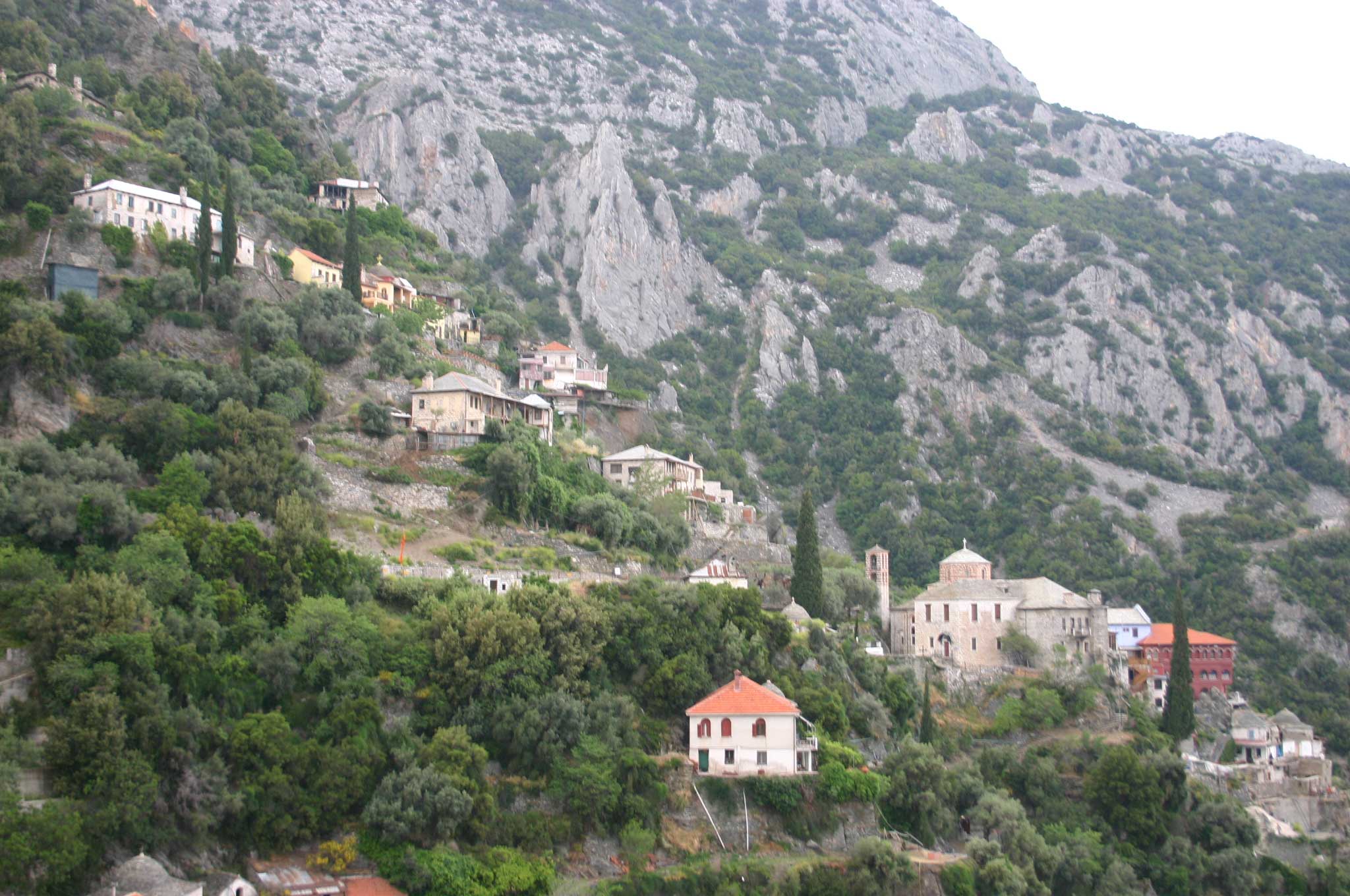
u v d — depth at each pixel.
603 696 153.75
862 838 157.38
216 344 195.00
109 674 122.81
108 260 195.38
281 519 153.75
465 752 138.38
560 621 157.12
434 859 130.25
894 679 199.25
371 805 131.38
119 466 157.88
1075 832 184.88
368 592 154.88
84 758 117.62
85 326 176.00
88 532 143.50
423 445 199.00
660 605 169.62
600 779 144.62
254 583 147.25
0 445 152.00
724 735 159.38
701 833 151.00
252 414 175.25
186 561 142.62
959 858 163.50
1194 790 198.88
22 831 109.69
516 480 192.88
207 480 160.75
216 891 118.44
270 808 127.00
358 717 136.50
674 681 161.88
